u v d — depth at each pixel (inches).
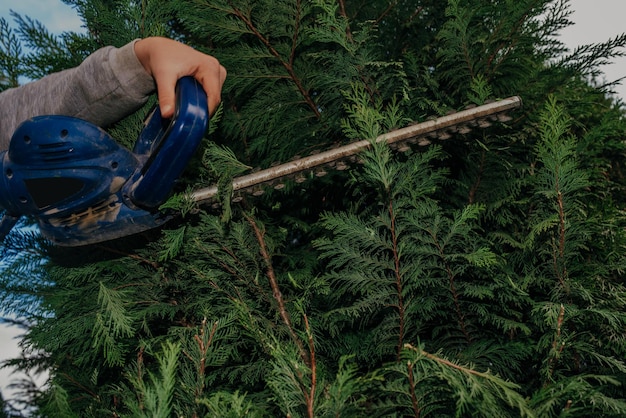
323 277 57.5
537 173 67.4
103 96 53.4
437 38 69.5
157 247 66.9
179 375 58.9
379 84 66.6
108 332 59.4
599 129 70.8
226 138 79.0
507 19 69.0
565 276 57.9
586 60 71.4
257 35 71.1
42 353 79.7
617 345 56.6
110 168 52.7
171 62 50.0
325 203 77.1
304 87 74.3
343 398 41.5
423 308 57.2
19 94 57.9
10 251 72.2
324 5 64.2
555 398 44.3
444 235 55.6
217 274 63.1
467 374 43.9
